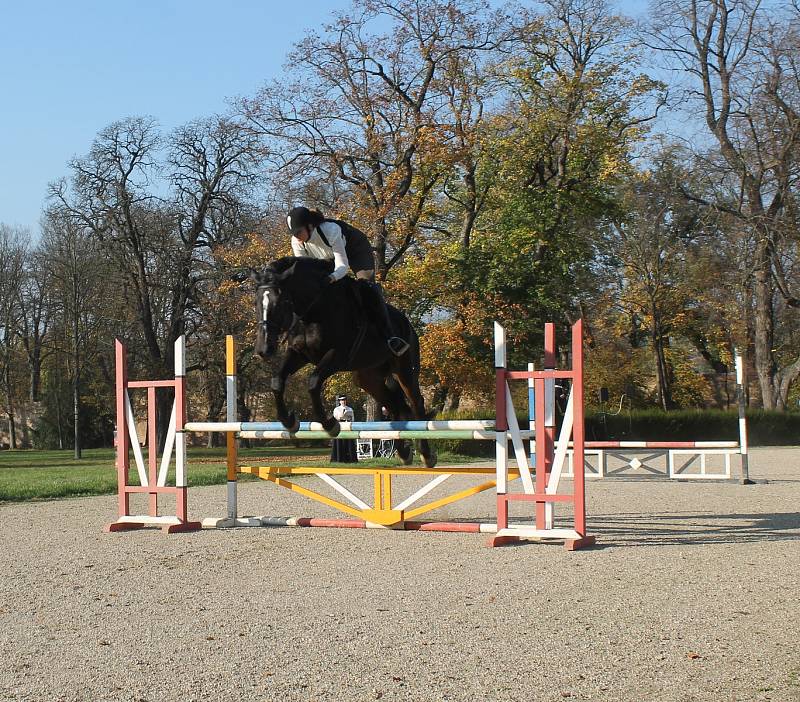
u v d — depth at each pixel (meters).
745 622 5.85
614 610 6.23
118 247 38.97
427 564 8.21
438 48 29.30
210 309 37.59
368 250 9.07
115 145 38.06
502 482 9.51
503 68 35.12
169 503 14.59
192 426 10.75
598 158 35.38
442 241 36.06
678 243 44.94
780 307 48.34
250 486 17.88
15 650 5.47
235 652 5.31
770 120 37.62
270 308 8.00
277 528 10.97
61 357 53.59
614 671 4.84
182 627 5.95
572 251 37.00
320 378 8.30
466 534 10.24
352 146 29.73
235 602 6.68
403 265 31.81
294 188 30.36
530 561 8.30
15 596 7.07
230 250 33.66
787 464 25.23
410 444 10.73
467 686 4.62
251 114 30.05
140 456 11.20
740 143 38.84
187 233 39.25
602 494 15.76
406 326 9.58
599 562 8.20
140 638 5.69
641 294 46.09
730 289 44.56
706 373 57.50
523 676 4.77
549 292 35.47
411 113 29.20
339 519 11.13
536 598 6.64
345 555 8.80
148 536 10.42
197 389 43.38
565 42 35.41
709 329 48.03
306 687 4.65
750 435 38.41
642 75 35.28
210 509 13.40
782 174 37.78
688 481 19.48
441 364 30.69
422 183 30.52
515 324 33.03
